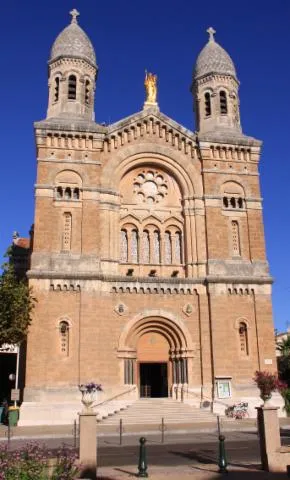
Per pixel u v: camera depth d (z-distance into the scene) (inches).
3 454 489.1
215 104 1813.5
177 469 710.5
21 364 1696.6
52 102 1729.8
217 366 1485.0
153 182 1691.7
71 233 1528.1
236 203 1672.0
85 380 1397.6
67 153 1598.2
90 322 1446.9
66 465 512.1
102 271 1526.8
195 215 1640.0
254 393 1483.8
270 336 1542.8
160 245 1636.3
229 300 1555.1
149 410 1403.8
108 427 1275.8
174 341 1539.1
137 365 1509.6
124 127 1669.5
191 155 1697.8
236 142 1716.3
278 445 709.9
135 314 1504.7
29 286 1429.6
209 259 1584.6
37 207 1528.1
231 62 1892.2
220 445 702.5
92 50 1809.8
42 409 1354.6
